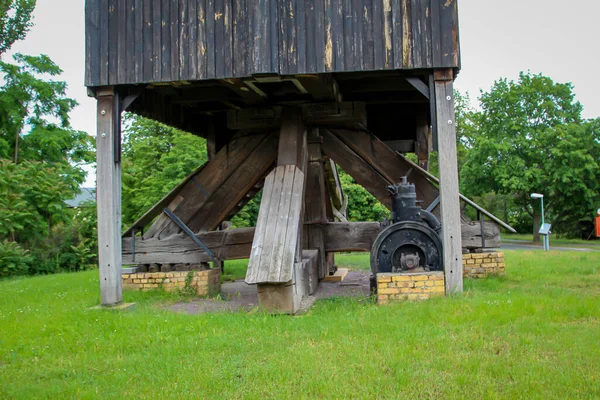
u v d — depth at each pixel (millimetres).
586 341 5832
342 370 5273
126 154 29125
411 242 8961
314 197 11336
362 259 19156
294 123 10609
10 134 30312
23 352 6461
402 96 12227
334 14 8617
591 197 37281
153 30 8930
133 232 11141
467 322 6691
